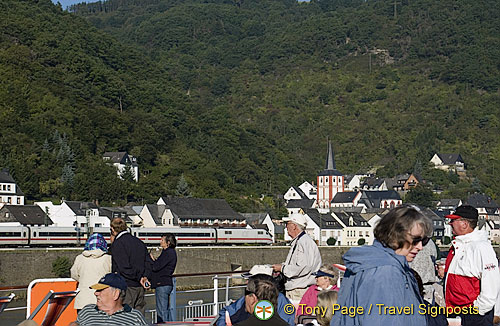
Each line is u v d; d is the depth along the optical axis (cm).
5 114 15888
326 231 14425
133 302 1514
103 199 14800
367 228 14725
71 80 19700
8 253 7406
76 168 15512
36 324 1286
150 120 19600
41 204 12512
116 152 16975
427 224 862
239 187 18788
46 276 7669
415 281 870
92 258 1493
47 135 16150
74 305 1491
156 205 13725
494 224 17300
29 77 18700
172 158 18475
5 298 1487
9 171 13850
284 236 15175
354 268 848
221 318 1366
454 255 1223
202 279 7900
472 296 1187
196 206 13988
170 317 1811
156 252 9181
